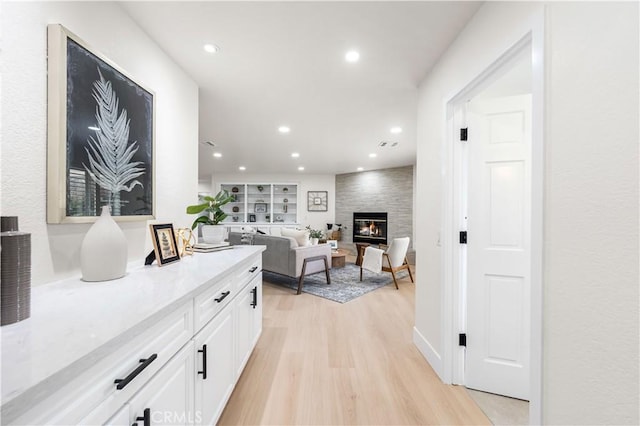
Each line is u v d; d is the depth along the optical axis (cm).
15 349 55
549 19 94
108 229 110
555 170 91
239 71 207
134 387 72
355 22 153
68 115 103
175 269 131
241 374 181
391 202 693
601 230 75
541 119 96
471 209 173
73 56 106
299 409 150
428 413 149
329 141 433
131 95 140
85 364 54
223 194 205
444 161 179
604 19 74
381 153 521
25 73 92
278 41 171
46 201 98
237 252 185
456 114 177
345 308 317
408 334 248
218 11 143
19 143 90
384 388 170
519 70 164
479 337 171
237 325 158
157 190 171
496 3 127
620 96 70
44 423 49
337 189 795
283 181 805
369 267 423
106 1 130
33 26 94
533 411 98
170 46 174
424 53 184
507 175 167
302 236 443
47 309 77
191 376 104
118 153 130
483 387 169
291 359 203
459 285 176
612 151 72
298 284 402
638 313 66
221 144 455
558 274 90
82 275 108
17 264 68
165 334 87
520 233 165
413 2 138
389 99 263
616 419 72
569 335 85
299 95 255
